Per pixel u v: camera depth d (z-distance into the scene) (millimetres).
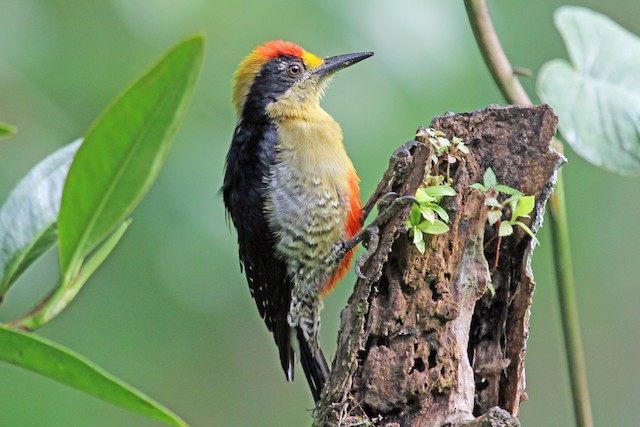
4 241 6465
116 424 12609
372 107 10797
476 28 8766
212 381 13914
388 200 8070
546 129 7801
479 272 7633
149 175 5539
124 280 12000
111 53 11766
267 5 11406
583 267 15773
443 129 8000
